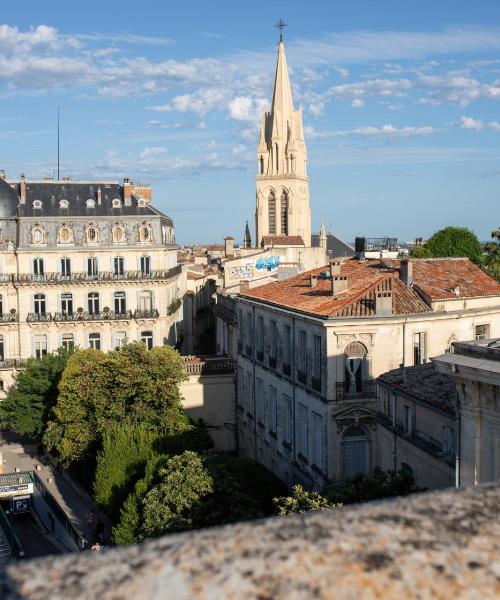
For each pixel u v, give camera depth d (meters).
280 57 195.00
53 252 91.81
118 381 58.81
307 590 6.04
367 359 46.97
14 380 90.94
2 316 91.19
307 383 50.22
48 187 95.88
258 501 43.09
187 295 114.44
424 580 6.26
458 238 101.31
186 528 37.28
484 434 25.83
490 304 52.28
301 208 196.50
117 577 6.07
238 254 116.19
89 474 63.19
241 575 6.16
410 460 38.84
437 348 49.31
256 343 63.06
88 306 93.06
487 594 6.20
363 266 60.31
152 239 94.69
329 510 7.30
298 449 52.62
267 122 197.88
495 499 7.52
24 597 5.74
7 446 83.81
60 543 55.47
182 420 59.66
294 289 59.59
